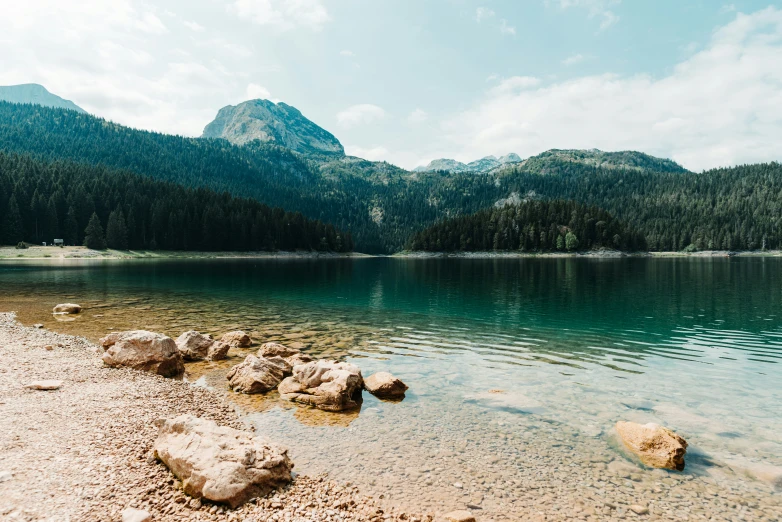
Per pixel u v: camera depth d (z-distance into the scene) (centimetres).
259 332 2303
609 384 1462
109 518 640
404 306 3375
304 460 921
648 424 1018
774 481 848
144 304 3259
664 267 9088
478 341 2133
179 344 1820
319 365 1403
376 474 865
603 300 3666
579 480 849
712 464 916
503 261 13400
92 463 807
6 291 3894
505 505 760
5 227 10725
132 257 11506
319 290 4575
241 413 1196
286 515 703
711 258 14612
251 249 14412
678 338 2195
